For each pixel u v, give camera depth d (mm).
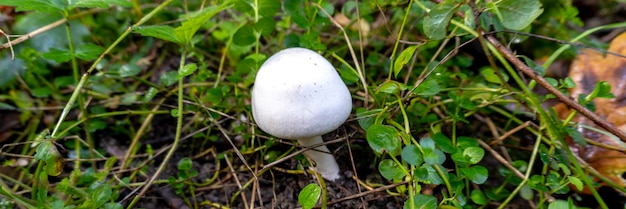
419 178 324
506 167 404
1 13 500
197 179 415
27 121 447
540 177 357
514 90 370
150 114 436
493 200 389
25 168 415
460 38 441
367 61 452
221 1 398
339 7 546
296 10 413
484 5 358
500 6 335
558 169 362
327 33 486
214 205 394
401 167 340
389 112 378
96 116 406
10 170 410
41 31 397
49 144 343
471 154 344
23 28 472
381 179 391
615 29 516
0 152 365
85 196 362
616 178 378
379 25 497
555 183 353
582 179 348
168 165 426
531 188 365
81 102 394
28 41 471
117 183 407
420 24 437
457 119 384
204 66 432
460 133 426
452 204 354
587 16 548
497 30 359
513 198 390
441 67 417
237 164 417
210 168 424
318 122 332
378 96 398
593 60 427
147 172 418
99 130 445
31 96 462
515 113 409
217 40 499
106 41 499
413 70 448
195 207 394
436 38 342
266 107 336
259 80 343
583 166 366
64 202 356
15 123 443
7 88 463
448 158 398
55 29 476
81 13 483
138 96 448
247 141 409
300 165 379
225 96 415
